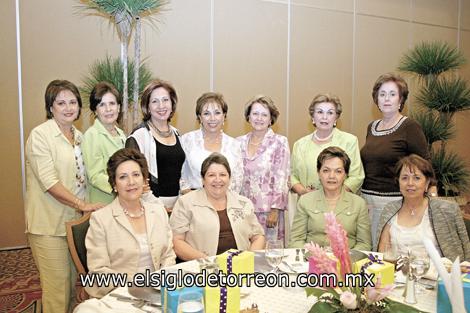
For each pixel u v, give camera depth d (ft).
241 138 10.85
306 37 19.80
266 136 10.50
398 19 22.03
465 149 24.79
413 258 5.36
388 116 9.98
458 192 15.62
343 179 8.30
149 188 8.60
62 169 8.74
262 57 18.93
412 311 4.31
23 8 14.74
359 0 20.86
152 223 7.25
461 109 15.57
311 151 10.43
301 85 19.94
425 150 9.55
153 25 16.69
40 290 11.93
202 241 7.82
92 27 15.69
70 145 9.00
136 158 7.27
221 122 9.78
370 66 21.52
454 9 23.65
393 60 22.09
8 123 15.01
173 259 7.38
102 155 9.24
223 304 4.74
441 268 4.05
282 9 19.11
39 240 8.80
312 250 4.52
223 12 17.93
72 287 9.36
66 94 8.80
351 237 8.32
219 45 17.98
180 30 17.19
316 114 10.21
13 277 12.91
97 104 9.40
